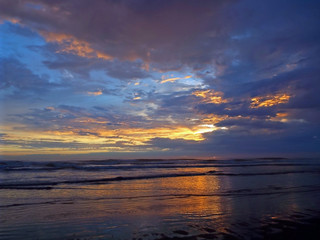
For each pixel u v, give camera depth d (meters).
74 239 4.42
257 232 4.85
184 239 4.41
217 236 4.59
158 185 11.57
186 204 7.50
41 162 26.42
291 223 5.49
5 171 18.17
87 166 24.23
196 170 21.53
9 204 7.23
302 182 12.88
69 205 7.21
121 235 4.62
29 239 4.41
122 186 11.08
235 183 12.47
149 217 5.96
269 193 9.48
